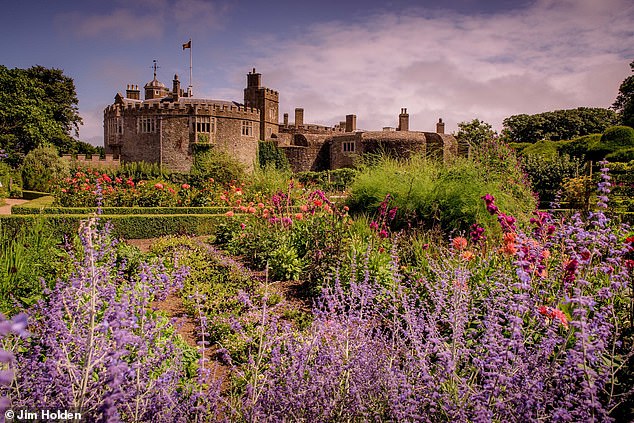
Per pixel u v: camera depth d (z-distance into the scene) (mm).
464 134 22703
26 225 9812
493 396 2471
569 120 55344
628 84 37312
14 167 36812
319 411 2875
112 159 40906
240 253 9883
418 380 3047
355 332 3664
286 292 6992
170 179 26156
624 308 4004
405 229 9953
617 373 3033
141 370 2777
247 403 2975
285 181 18219
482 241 6453
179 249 9406
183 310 6027
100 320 3084
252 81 48375
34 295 4953
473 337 4051
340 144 45031
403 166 12547
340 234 7512
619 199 11992
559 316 3135
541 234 5285
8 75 37562
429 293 4938
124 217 12773
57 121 45469
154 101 45906
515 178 12531
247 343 4531
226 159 21531
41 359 3252
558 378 2590
